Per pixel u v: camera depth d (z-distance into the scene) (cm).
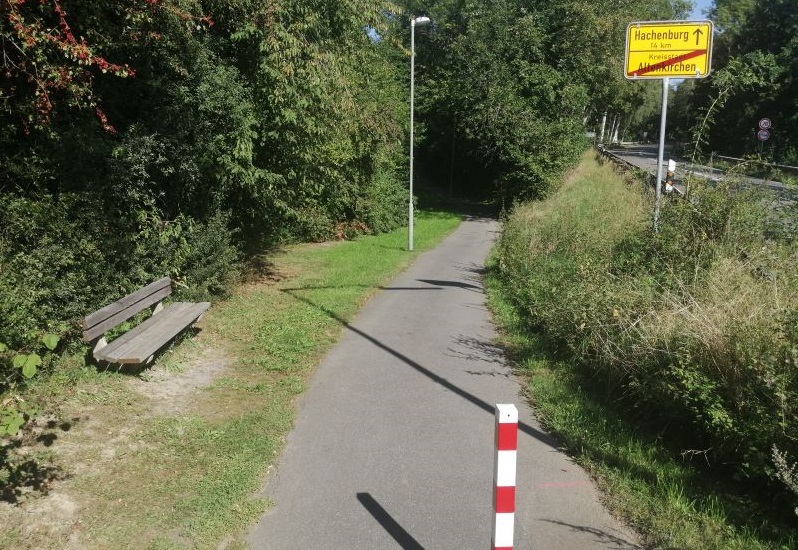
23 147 689
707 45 767
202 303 835
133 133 822
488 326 968
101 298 711
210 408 601
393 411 604
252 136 1036
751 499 438
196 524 401
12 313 558
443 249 2067
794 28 4297
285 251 1862
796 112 3956
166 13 775
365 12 1233
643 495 442
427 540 390
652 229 786
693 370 493
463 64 3177
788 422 414
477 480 468
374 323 970
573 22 3002
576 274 840
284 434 547
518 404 630
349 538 391
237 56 1104
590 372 688
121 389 607
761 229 709
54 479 441
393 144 2416
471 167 4278
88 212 698
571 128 2975
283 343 823
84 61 599
